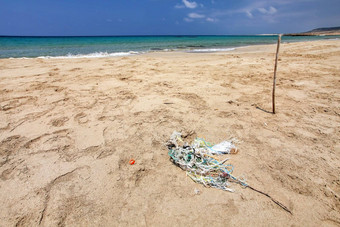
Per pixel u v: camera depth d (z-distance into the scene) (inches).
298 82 209.0
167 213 70.0
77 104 155.2
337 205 72.6
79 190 79.1
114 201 74.5
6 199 75.2
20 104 154.4
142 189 79.7
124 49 658.2
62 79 223.1
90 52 552.1
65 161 94.8
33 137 112.5
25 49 637.3
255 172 87.9
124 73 253.6
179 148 97.7
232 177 84.9
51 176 85.9
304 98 166.6
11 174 87.0
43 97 168.9
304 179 83.9
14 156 97.7
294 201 74.2
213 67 293.3
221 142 108.0
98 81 216.4
